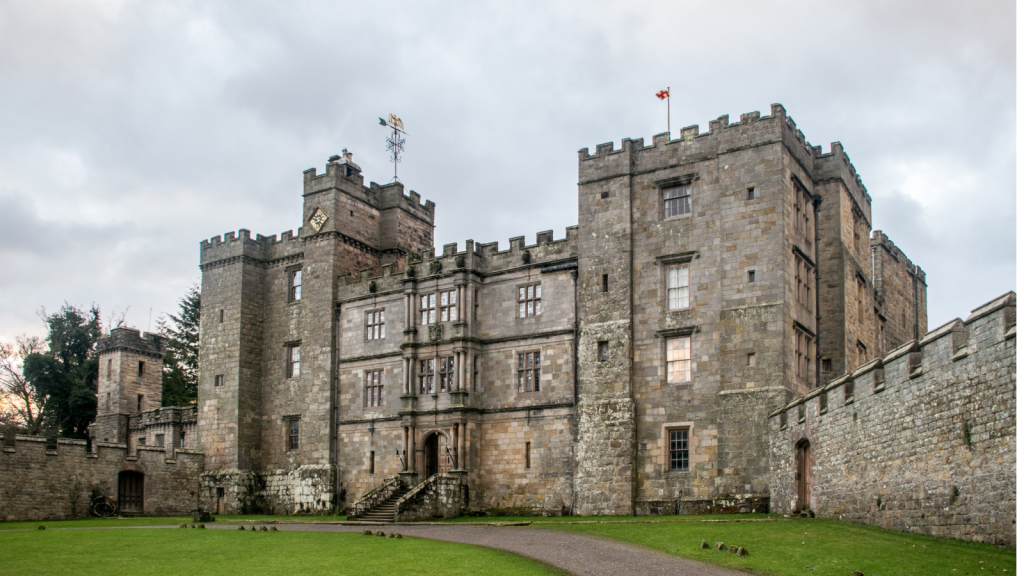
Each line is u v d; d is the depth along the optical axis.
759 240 46.16
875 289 62.03
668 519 40.53
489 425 53.72
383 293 60.16
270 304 67.56
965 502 24.88
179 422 74.44
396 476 53.97
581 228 51.78
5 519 54.59
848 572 22.92
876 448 30.23
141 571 26.11
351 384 60.66
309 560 28.02
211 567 26.78
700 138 48.97
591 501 48.34
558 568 25.84
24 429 88.12
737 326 45.84
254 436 65.38
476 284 55.53
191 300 101.12
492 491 52.81
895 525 28.66
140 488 62.34
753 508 43.28
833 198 51.62
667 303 48.72
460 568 25.97
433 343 55.91
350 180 65.12
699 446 46.22
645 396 48.34
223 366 66.38
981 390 24.27
